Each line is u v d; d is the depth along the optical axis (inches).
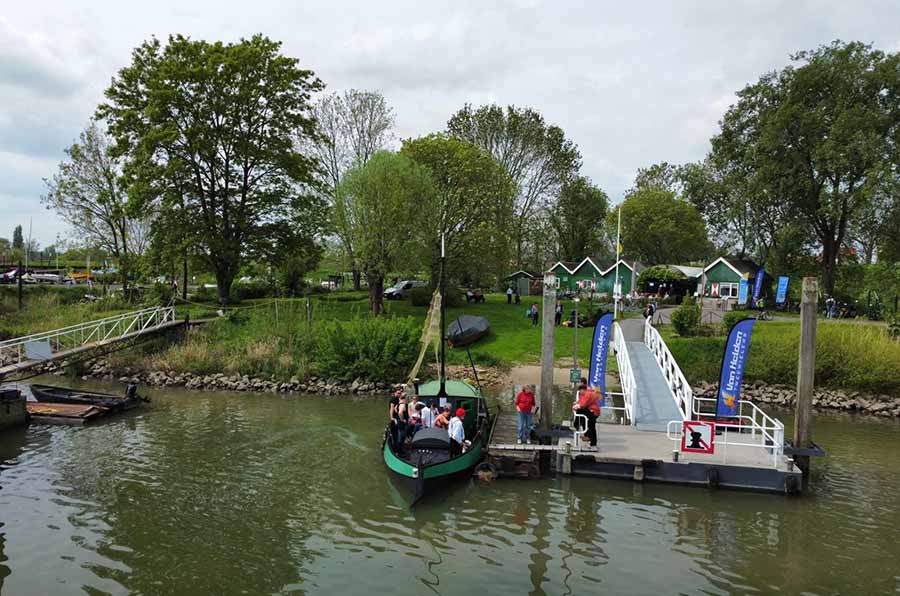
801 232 2153.1
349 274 2920.8
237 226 1772.9
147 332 1459.2
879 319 1825.8
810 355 703.1
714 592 452.8
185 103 1659.7
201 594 447.2
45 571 480.1
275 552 515.2
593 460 691.4
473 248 2081.7
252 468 737.6
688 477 668.1
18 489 661.9
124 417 1003.9
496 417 909.8
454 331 1583.4
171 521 579.8
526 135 2699.3
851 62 1961.1
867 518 592.7
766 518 589.3
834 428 986.7
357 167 1765.5
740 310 2028.8
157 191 1637.6
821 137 2026.3
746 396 1208.2
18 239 5369.1
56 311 1795.0
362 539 541.0
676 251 3122.5
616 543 533.0
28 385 1226.0
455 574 477.4
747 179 2218.3
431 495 643.5
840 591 456.8
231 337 1504.7
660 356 1030.4
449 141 2111.2
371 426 947.3
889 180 1791.3
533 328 1779.0
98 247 2160.4
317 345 1363.2
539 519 583.5
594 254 3331.7
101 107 1680.6
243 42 1753.2
